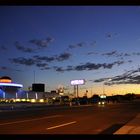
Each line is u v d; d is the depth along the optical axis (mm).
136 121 25094
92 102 145250
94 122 26094
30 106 88750
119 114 40125
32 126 22016
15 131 18406
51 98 140000
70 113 43656
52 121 27297
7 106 81938
